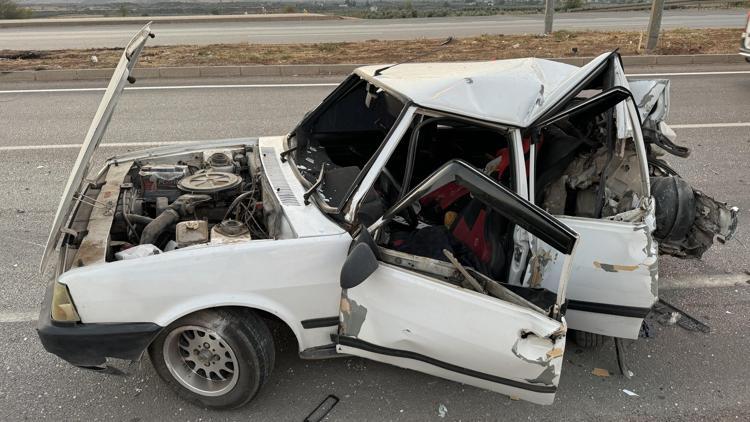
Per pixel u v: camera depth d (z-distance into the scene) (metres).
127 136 7.56
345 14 27.61
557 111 3.07
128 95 9.80
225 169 3.87
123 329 2.71
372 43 14.51
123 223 3.33
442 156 4.12
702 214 3.54
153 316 2.73
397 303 2.73
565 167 3.52
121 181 3.68
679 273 4.44
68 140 7.45
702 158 6.74
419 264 2.77
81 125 8.10
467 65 3.72
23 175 6.26
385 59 12.19
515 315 2.57
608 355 3.55
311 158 3.71
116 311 2.70
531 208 2.54
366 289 2.77
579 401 3.16
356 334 2.90
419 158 4.02
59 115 8.61
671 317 3.88
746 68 11.27
